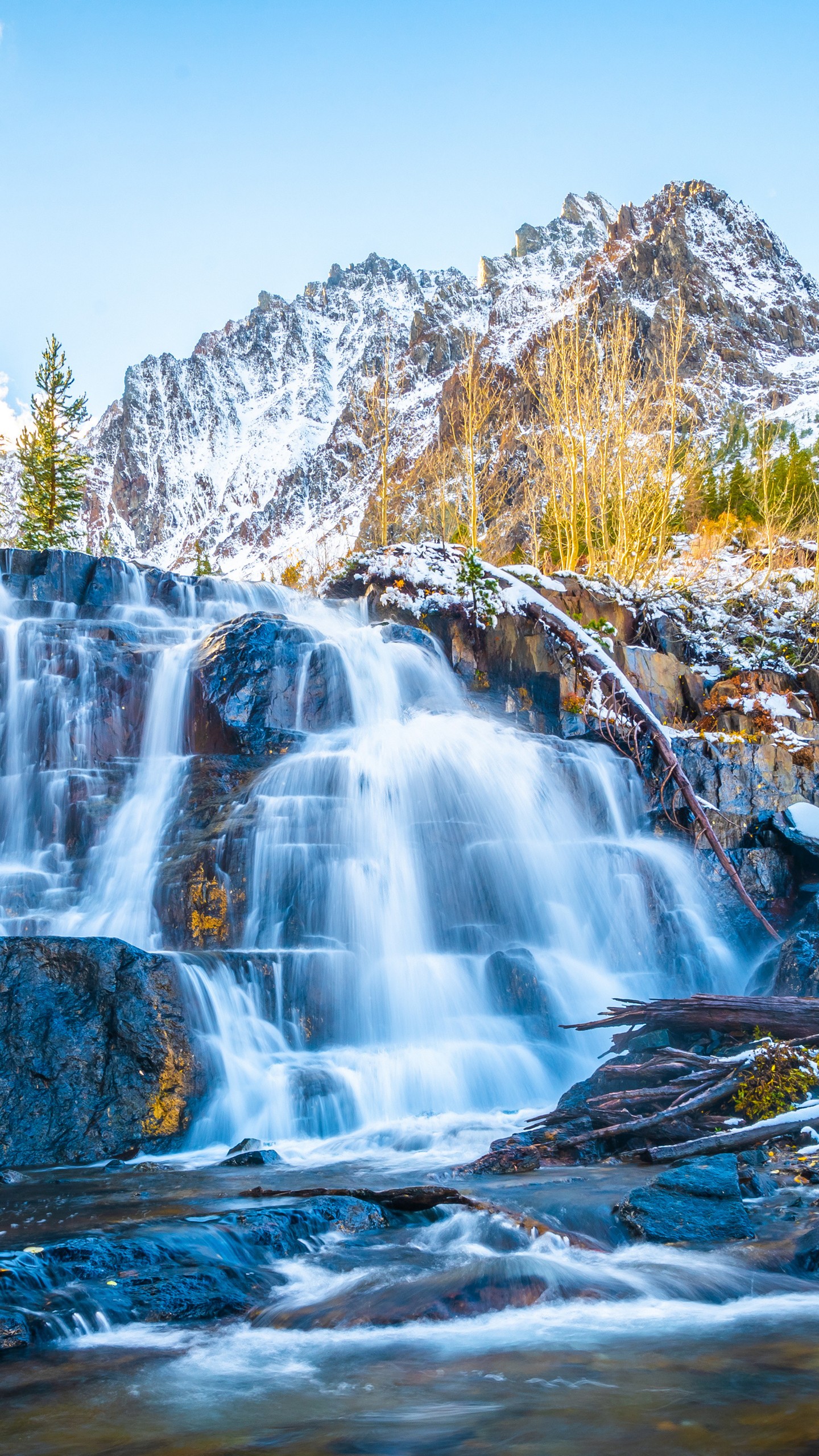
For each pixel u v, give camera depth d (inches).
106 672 751.1
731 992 653.9
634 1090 416.2
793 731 916.0
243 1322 233.9
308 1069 464.4
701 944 673.0
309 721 756.0
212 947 564.1
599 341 1494.8
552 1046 534.0
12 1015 425.4
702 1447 168.9
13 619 808.9
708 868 713.6
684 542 1574.8
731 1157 330.3
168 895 579.2
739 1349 211.8
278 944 566.3
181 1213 304.3
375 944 583.5
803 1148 361.7
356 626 954.1
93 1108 421.7
